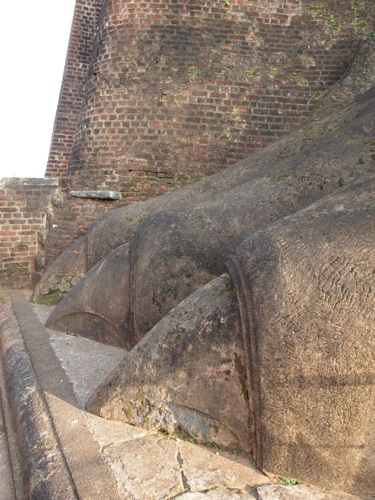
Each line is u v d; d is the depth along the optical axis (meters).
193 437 2.94
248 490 2.52
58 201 7.97
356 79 7.21
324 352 2.52
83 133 8.27
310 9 8.13
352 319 2.51
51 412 3.25
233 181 5.71
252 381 2.70
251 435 2.78
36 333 5.02
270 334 2.63
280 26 8.12
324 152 4.75
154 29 7.90
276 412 2.60
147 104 7.86
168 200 6.04
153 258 4.27
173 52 7.89
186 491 2.47
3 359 4.67
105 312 4.62
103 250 6.12
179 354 3.02
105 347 4.59
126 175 7.86
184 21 7.91
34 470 2.75
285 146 5.67
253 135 7.99
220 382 2.87
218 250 4.12
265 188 4.55
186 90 7.88
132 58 7.91
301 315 2.60
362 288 2.56
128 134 7.88
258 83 8.02
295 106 8.07
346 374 2.48
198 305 3.12
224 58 7.97
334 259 2.71
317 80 8.09
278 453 2.62
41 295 6.55
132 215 6.12
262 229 3.20
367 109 5.16
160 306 4.12
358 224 2.86
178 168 7.85
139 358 3.17
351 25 8.04
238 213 4.32
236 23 8.02
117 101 7.93
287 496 2.48
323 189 4.41
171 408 3.01
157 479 2.56
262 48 8.08
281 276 2.75
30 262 8.02
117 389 3.17
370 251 2.68
